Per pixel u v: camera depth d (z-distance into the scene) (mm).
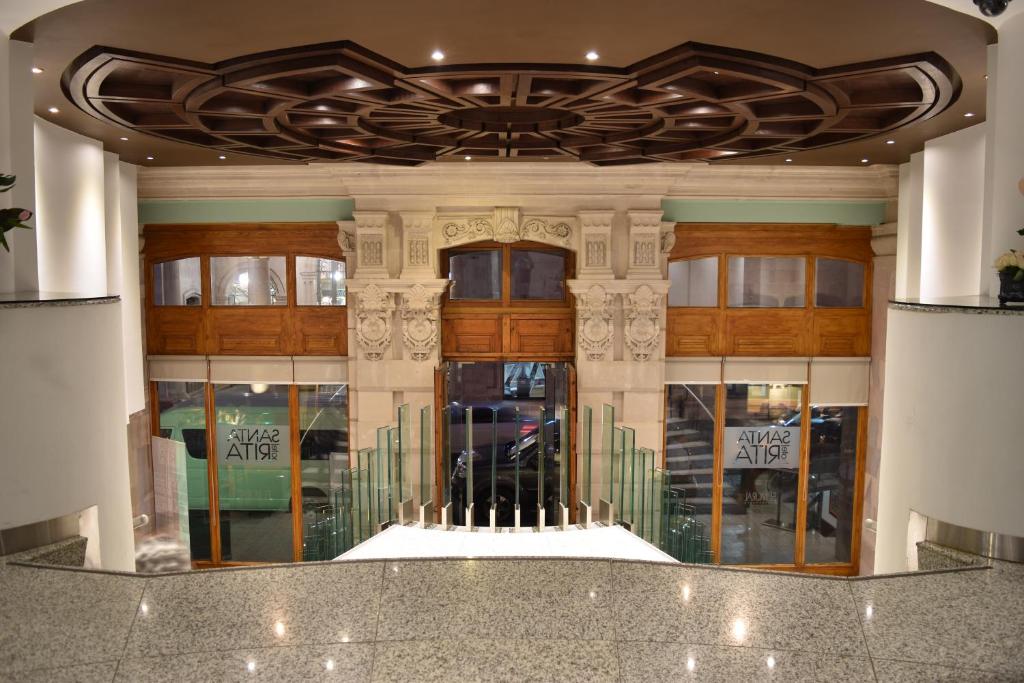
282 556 11398
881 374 10883
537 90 6246
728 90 6355
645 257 10484
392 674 3912
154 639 4121
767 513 11383
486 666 3953
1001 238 5891
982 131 7672
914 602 4387
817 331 11078
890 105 6754
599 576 4500
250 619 4238
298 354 11055
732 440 11266
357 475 9727
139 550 11016
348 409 11070
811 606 4336
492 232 10500
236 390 11219
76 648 4074
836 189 10703
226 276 11016
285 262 10953
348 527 10289
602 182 10336
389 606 4312
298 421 11203
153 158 9758
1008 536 5039
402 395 10664
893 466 5863
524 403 11297
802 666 3963
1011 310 4996
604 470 9086
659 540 9203
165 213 10859
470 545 7191
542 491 8250
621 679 3883
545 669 3932
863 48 5488
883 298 10812
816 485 11367
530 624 4191
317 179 10562
